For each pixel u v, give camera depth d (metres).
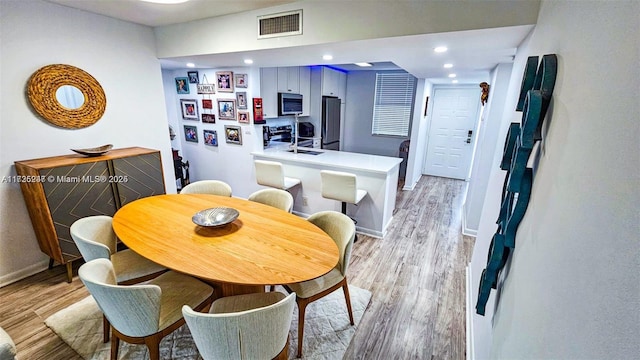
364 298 2.33
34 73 2.41
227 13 2.64
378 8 2.00
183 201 2.43
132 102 3.18
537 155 1.14
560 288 0.72
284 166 3.95
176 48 3.12
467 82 5.53
